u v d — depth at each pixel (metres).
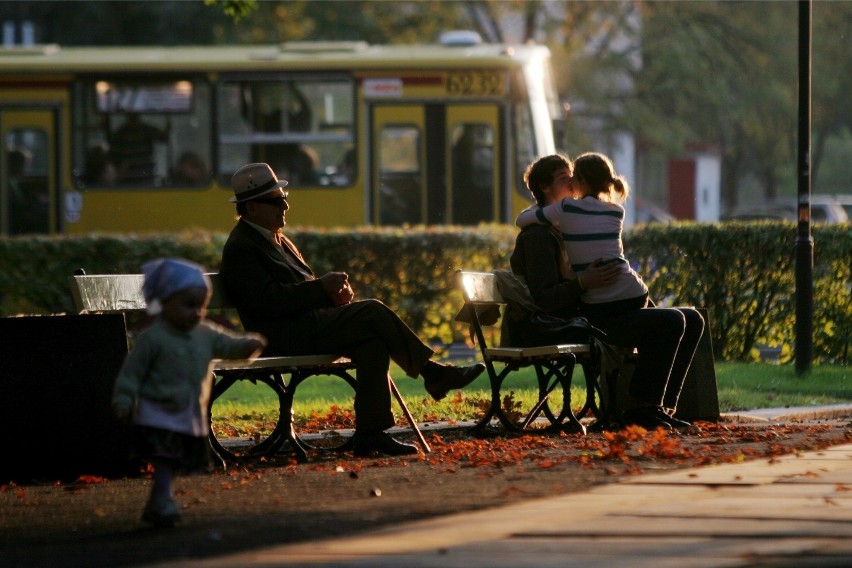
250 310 18.08
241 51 51.06
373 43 81.75
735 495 13.20
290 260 18.77
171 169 50.34
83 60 50.34
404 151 50.25
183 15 81.56
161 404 12.49
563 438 19.11
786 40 90.94
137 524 12.73
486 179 49.97
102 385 16.42
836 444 17.39
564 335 19.83
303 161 50.31
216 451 17.61
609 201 20.48
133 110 50.38
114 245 40.28
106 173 50.31
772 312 32.31
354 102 50.12
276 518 12.62
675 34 89.50
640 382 19.69
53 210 50.31
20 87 50.31
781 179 137.38
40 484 16.19
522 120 49.97
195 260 40.50
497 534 11.34
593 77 87.81
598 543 10.91
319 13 80.38
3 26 95.50
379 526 11.98
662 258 33.44
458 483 14.56
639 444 17.58
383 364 17.78
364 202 50.09
